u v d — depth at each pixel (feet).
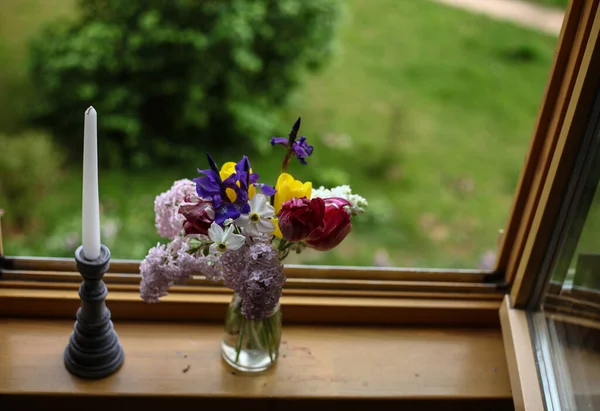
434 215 7.36
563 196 2.81
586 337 2.72
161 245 2.70
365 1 10.08
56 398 2.93
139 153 7.07
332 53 7.93
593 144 2.64
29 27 7.71
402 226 7.20
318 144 7.82
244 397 3.01
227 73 7.13
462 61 9.33
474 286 3.49
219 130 7.41
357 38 9.54
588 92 2.58
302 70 8.11
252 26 7.07
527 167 3.12
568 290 2.87
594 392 2.64
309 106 8.29
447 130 8.41
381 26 9.77
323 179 7.37
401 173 7.78
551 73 2.89
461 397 3.11
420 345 3.36
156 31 6.82
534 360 2.99
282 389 3.05
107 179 6.83
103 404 2.97
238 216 2.44
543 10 10.27
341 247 6.80
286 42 7.51
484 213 7.49
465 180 7.77
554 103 2.93
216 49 6.94
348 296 3.43
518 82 9.33
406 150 8.05
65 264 3.32
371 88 8.83
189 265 2.61
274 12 7.27
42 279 3.29
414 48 9.56
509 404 3.15
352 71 9.00
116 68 6.97
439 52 9.55
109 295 3.29
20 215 6.23
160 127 7.29
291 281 3.41
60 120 7.07
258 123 7.43
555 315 2.97
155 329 3.30
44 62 7.07
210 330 3.34
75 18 7.85
